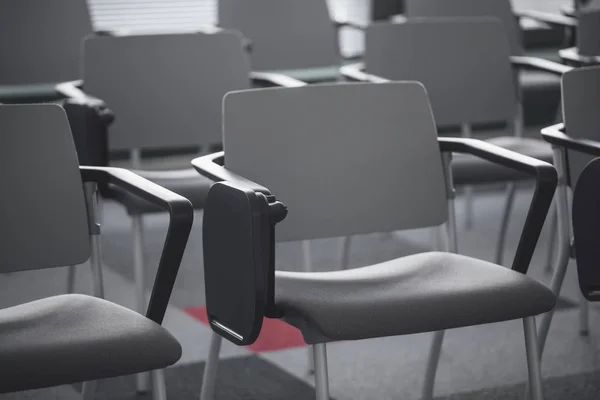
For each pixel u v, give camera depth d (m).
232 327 1.74
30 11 4.08
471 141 2.19
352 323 1.69
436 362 2.38
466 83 3.54
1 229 1.87
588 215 1.79
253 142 2.15
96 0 5.17
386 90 2.26
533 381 1.89
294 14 4.42
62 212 1.91
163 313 1.76
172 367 2.74
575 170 2.38
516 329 3.05
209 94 3.27
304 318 1.72
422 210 2.26
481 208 4.67
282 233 2.16
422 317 1.74
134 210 2.58
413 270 2.00
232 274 1.73
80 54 4.16
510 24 4.49
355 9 5.59
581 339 2.93
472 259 2.04
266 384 2.61
